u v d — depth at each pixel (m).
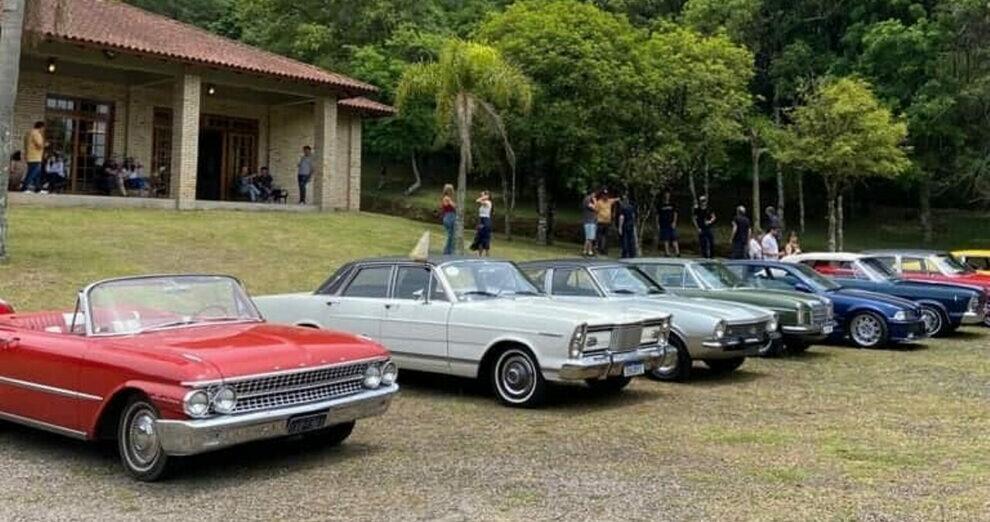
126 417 6.19
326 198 28.78
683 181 45.81
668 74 29.23
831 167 30.09
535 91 27.42
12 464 6.61
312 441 7.12
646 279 11.88
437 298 9.45
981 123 37.16
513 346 8.86
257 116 31.19
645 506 5.52
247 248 19.58
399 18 42.44
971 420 8.39
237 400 5.94
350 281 10.23
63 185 24.95
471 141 27.34
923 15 38.44
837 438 7.55
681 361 10.59
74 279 14.81
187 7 51.31
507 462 6.65
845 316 14.30
